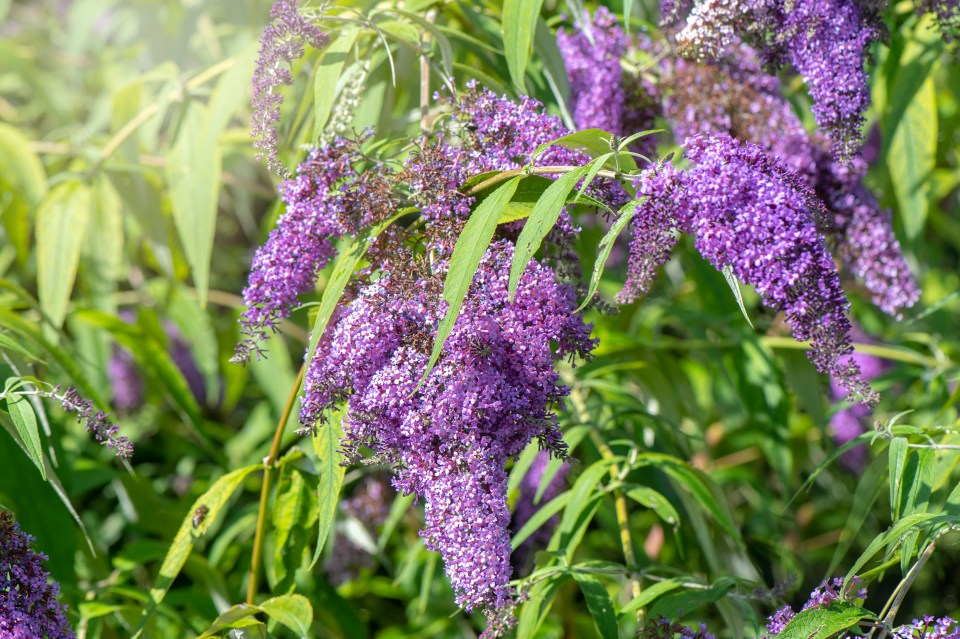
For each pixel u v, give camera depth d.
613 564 2.10
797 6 1.70
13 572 1.57
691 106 2.15
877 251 2.13
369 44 2.16
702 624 1.73
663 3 2.07
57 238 2.71
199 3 3.44
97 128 3.38
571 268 1.58
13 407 1.68
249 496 3.50
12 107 4.22
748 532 3.83
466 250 1.38
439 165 1.56
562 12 2.62
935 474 1.85
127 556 2.69
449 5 2.39
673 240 1.46
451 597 3.25
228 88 2.36
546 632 3.10
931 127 2.64
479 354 1.42
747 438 3.74
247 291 1.61
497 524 1.42
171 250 3.28
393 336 1.46
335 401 1.51
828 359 1.45
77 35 3.75
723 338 2.97
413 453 1.46
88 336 3.24
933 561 4.12
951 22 1.92
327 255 1.62
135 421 3.72
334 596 2.95
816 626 1.53
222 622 1.84
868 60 1.79
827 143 2.11
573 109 2.22
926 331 3.77
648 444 2.82
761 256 1.40
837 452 1.86
